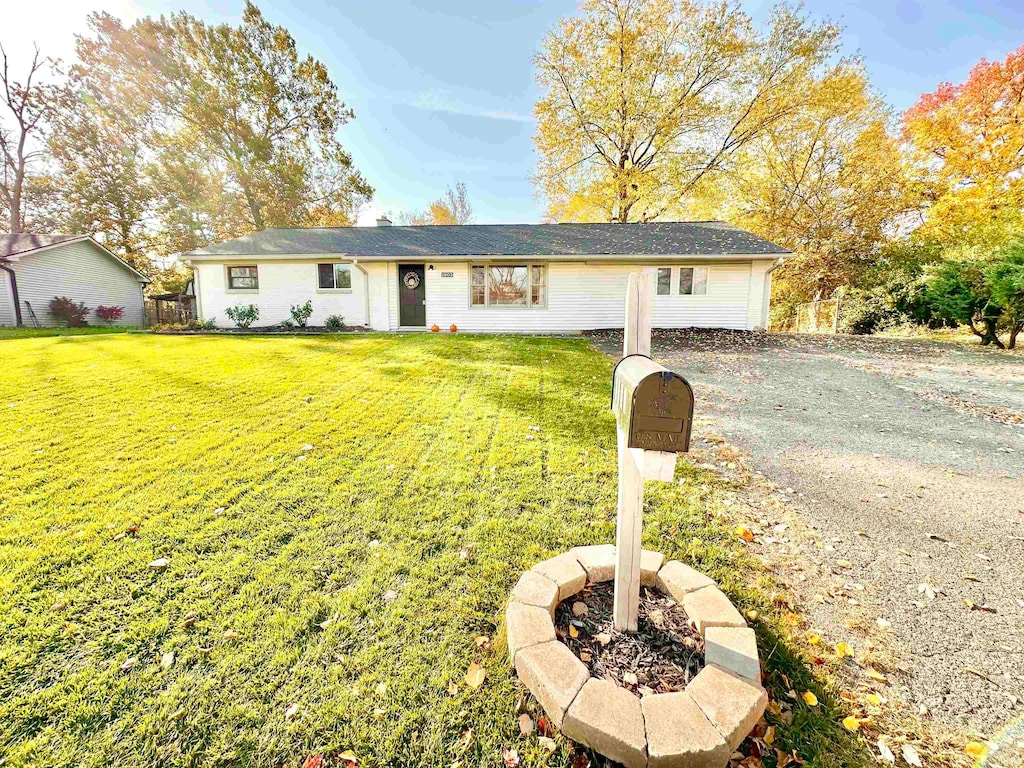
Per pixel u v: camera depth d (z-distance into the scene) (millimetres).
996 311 9211
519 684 1608
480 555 2355
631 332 1679
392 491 3035
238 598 2002
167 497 2889
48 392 5344
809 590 2180
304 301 12867
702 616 1756
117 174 20484
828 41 15570
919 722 1526
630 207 19047
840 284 16781
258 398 5223
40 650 1695
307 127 22516
